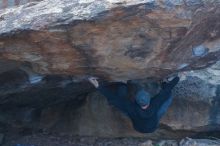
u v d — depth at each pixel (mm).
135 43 4672
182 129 6785
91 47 4656
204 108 6738
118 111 6805
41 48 4676
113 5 4309
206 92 6762
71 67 5000
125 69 5074
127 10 4332
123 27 4477
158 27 4539
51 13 4426
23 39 4559
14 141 6828
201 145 6617
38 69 5117
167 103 5957
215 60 5324
